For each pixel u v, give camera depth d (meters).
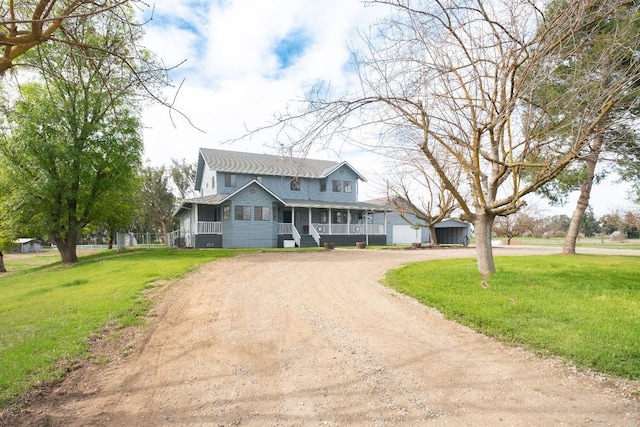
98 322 6.33
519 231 42.38
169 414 3.48
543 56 6.00
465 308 6.89
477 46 6.74
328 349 5.17
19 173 17.75
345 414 3.44
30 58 4.79
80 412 3.53
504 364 4.57
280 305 7.69
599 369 4.31
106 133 18.16
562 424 3.20
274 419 3.37
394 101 6.11
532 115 7.50
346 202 32.06
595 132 6.73
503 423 3.23
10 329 6.13
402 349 5.15
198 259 15.24
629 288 8.48
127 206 23.48
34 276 15.32
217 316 6.89
